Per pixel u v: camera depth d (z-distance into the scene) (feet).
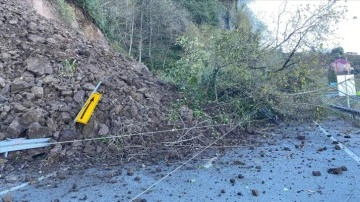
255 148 21.15
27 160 16.84
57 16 37.99
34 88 20.06
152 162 17.79
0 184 14.40
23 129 17.67
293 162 18.11
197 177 15.62
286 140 23.61
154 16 68.03
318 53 28.43
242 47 27.25
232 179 15.06
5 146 16.46
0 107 18.34
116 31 62.44
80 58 25.21
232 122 25.23
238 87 27.53
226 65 27.37
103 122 20.03
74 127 18.92
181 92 28.60
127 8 64.90
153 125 21.38
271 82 27.48
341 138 24.36
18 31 26.02
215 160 18.35
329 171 16.38
